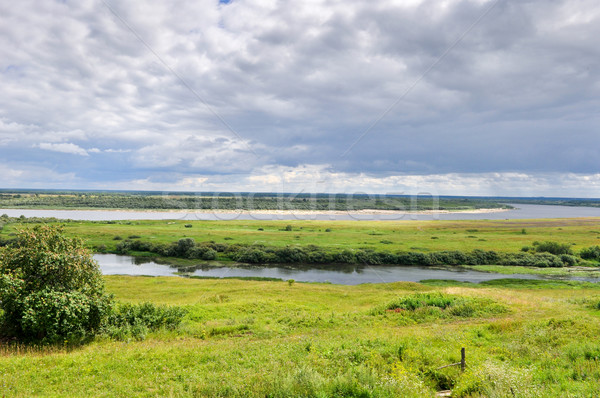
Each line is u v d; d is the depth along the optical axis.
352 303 37.38
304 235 114.31
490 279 72.75
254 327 23.67
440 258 89.38
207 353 15.78
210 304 33.38
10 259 18.81
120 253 93.06
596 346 15.89
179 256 91.88
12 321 18.14
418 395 11.11
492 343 18.72
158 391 11.23
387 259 89.19
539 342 18.19
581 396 10.30
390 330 22.97
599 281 70.94
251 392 10.93
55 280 19.38
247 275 73.38
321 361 14.27
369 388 11.12
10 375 12.12
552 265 88.81
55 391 11.15
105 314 20.70
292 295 41.62
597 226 160.62
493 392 11.05
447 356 15.47
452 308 29.00
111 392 11.12
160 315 23.19
